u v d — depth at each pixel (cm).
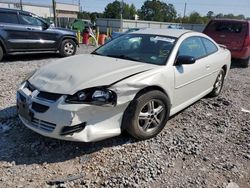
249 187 332
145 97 389
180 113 536
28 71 838
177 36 489
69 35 1150
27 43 1017
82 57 459
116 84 364
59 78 374
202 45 549
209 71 554
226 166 368
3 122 455
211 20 1124
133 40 494
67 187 313
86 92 350
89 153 377
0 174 329
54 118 345
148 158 372
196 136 444
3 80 708
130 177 332
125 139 415
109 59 443
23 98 380
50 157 365
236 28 1059
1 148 380
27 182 319
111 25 5309
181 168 358
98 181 324
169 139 426
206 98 633
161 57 446
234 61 1162
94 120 357
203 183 332
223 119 522
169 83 429
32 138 407
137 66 413
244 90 739
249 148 419
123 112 378
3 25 953
